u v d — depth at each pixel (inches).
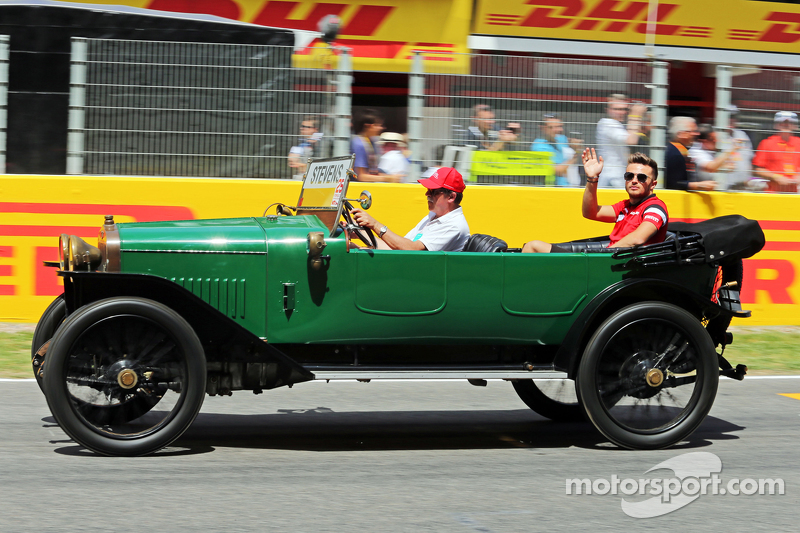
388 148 354.0
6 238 329.7
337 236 191.3
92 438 175.3
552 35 491.8
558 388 231.0
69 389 174.7
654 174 212.2
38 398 235.3
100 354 174.6
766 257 379.6
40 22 333.1
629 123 367.2
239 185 341.7
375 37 461.1
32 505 148.7
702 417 198.5
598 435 214.8
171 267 183.5
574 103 362.9
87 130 333.7
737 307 210.2
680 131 377.1
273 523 143.3
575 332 194.7
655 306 194.9
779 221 380.5
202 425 216.1
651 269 202.2
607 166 366.6
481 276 193.9
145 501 152.5
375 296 189.8
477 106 356.5
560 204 362.6
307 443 200.7
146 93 335.9
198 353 177.0
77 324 171.2
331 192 203.6
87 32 339.0
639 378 195.5
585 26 495.5
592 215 226.7
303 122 346.0
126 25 343.0
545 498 161.2
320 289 187.9
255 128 343.3
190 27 348.2
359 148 350.9
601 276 199.8
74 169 334.3
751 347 338.0
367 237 210.7
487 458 190.5
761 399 260.2
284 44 357.1
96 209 335.0
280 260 186.9
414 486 167.2
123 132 335.9
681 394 199.2
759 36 520.7
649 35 502.3
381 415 233.9
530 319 197.3
